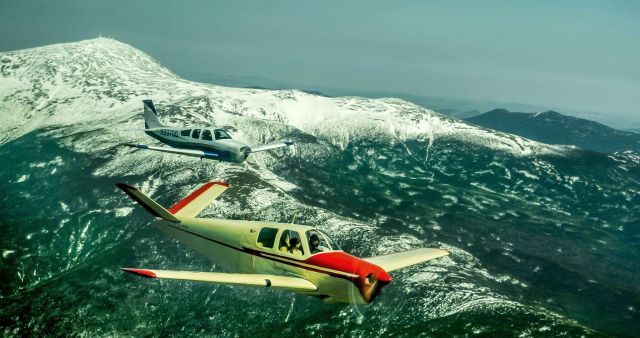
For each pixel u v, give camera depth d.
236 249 28.11
